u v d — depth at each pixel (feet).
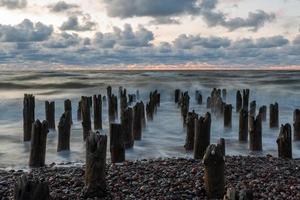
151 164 46.65
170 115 102.42
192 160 49.37
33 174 43.06
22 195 25.43
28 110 68.08
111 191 35.53
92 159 34.04
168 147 63.46
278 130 79.36
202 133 50.85
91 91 171.73
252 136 59.88
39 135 49.39
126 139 61.21
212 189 33.35
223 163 33.47
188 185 36.60
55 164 51.31
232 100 146.10
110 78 291.17
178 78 290.56
